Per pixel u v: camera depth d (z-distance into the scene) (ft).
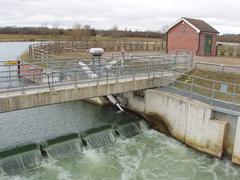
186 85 69.00
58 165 47.03
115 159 50.62
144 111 68.59
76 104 79.15
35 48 111.04
